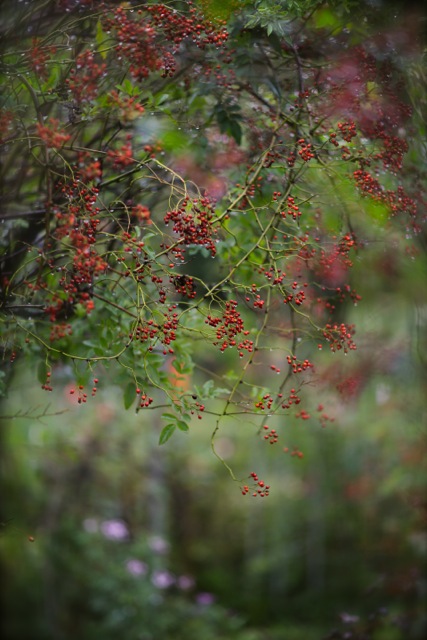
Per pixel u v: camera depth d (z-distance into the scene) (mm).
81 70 2701
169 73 2676
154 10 2629
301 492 7895
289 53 2908
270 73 2930
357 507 7320
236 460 8477
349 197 2869
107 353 2861
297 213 2688
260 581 7676
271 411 2693
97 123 2906
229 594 7574
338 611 6734
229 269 3016
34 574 6434
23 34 2795
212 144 3055
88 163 2820
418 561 5004
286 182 2836
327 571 7500
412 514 5387
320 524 7562
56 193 2764
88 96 2639
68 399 6098
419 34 2895
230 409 6652
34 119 2750
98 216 2756
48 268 2791
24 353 2980
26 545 6004
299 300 2682
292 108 2877
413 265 3395
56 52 2744
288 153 2865
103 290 2871
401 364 4270
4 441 5445
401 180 2898
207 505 8352
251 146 2965
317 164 2795
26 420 5766
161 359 2904
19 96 2842
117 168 2750
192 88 2941
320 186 2951
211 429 8594
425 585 4484
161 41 2684
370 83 2836
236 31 2803
